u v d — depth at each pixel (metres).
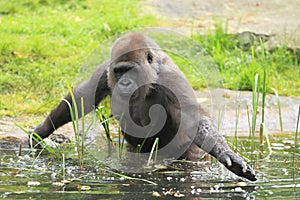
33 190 8.12
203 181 8.96
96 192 8.12
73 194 7.95
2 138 11.63
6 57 16.81
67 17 21.80
